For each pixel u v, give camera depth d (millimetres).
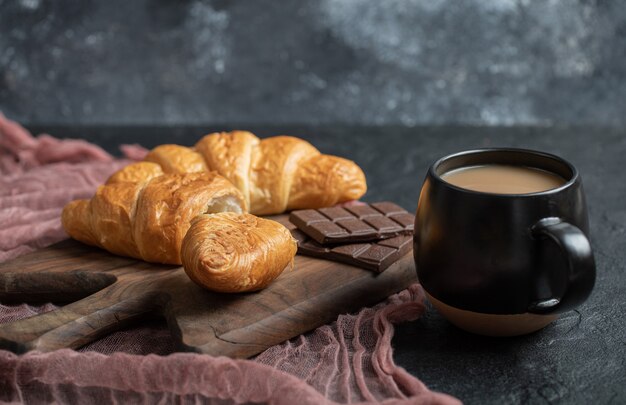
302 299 651
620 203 888
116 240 709
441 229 609
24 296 702
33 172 917
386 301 697
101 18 1231
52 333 616
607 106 1286
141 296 656
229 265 623
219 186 711
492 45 1269
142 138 1150
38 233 788
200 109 1291
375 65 1282
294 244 671
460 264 604
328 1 1250
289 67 1279
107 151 1079
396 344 640
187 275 663
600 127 1221
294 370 611
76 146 982
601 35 1258
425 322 667
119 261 715
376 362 608
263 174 788
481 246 595
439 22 1260
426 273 627
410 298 690
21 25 1222
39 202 854
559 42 1264
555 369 610
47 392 595
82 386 588
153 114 1286
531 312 599
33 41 1231
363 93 1296
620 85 1277
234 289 637
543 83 1282
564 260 567
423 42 1270
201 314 632
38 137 1080
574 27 1256
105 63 1255
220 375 574
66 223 740
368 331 652
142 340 649
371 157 1054
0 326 618
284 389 563
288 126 1244
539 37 1263
